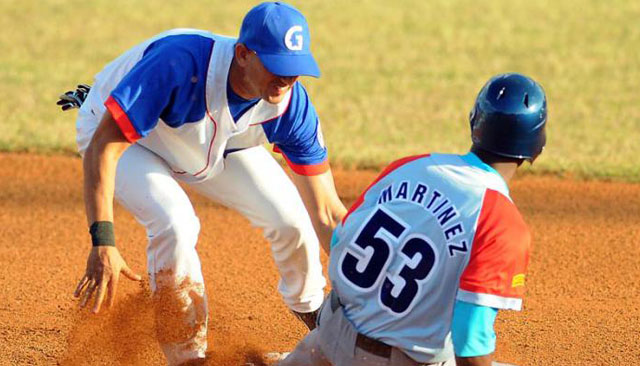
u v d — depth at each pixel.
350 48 54.06
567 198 29.95
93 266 14.27
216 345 18.78
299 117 16.28
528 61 51.62
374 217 12.73
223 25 59.47
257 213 17.34
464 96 44.12
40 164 32.44
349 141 35.81
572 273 23.91
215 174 17.09
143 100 14.66
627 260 24.84
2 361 18.11
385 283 12.55
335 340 13.23
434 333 12.41
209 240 26.09
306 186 17.17
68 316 20.53
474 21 62.09
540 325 20.59
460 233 12.02
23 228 26.48
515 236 11.91
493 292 11.75
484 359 11.87
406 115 40.44
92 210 14.53
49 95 42.16
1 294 21.73
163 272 15.75
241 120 15.72
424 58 52.12
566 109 41.75
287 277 18.08
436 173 12.55
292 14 14.62
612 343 19.62
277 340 19.62
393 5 67.00
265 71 14.59
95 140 14.78
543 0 68.94
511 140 12.34
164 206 15.61
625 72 49.19
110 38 55.28
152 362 17.84
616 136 37.28
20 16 60.47
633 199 29.97
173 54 14.87
